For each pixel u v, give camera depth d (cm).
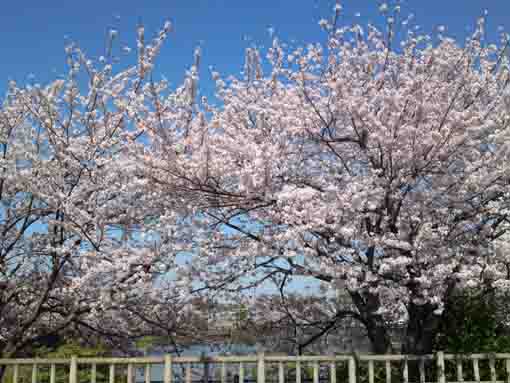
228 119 832
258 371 683
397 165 716
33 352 962
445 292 733
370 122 724
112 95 864
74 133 912
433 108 718
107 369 948
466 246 720
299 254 687
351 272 652
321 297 1011
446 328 824
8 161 832
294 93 776
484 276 736
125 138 788
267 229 778
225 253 770
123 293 783
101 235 813
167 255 779
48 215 927
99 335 1008
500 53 810
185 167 698
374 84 785
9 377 853
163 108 746
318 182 780
